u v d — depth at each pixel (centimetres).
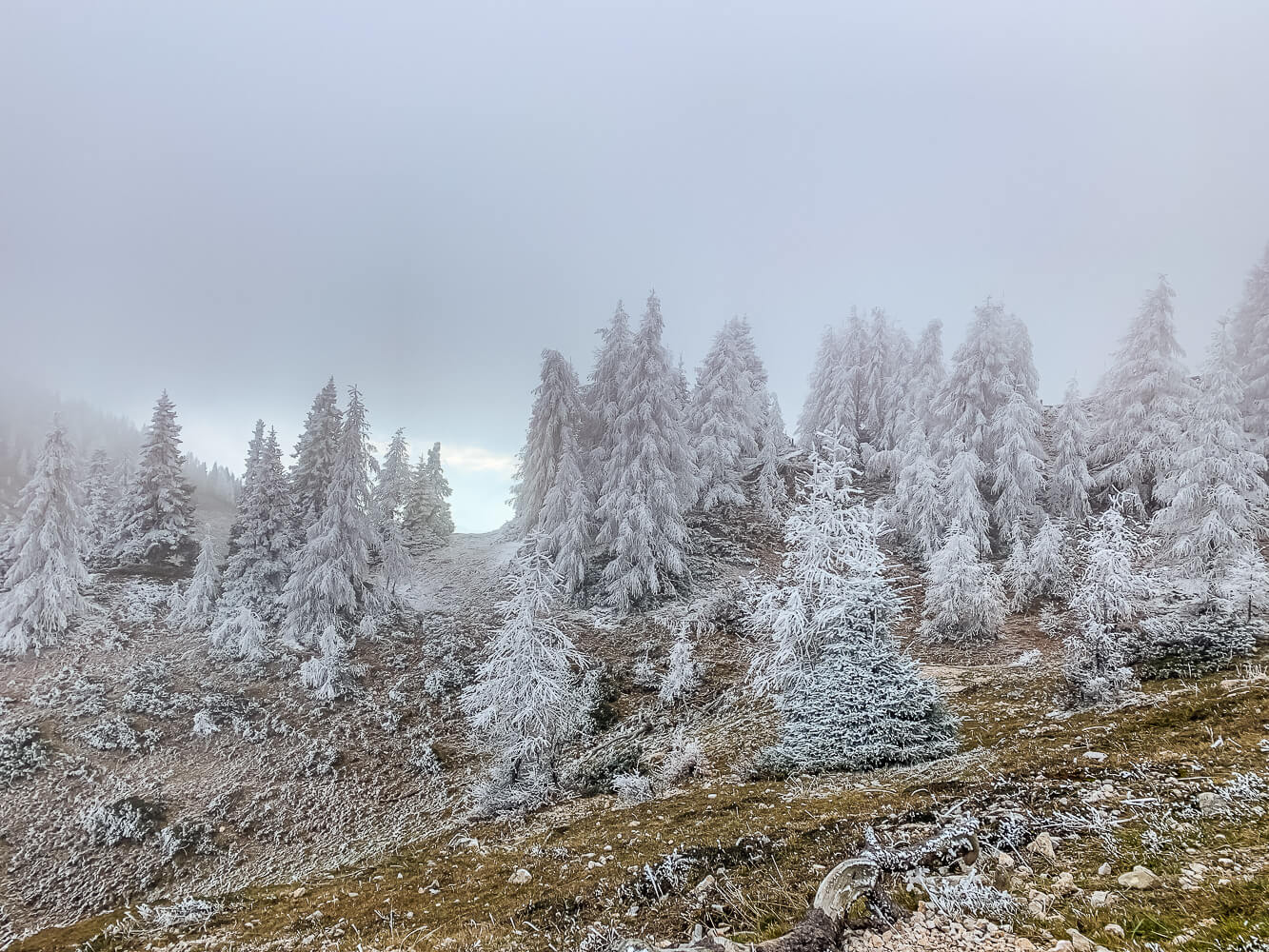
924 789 882
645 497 2888
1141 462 2695
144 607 3061
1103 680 1219
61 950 829
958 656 2084
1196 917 422
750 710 1806
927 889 545
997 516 2888
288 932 784
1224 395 1945
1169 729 888
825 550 1558
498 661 1580
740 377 4012
